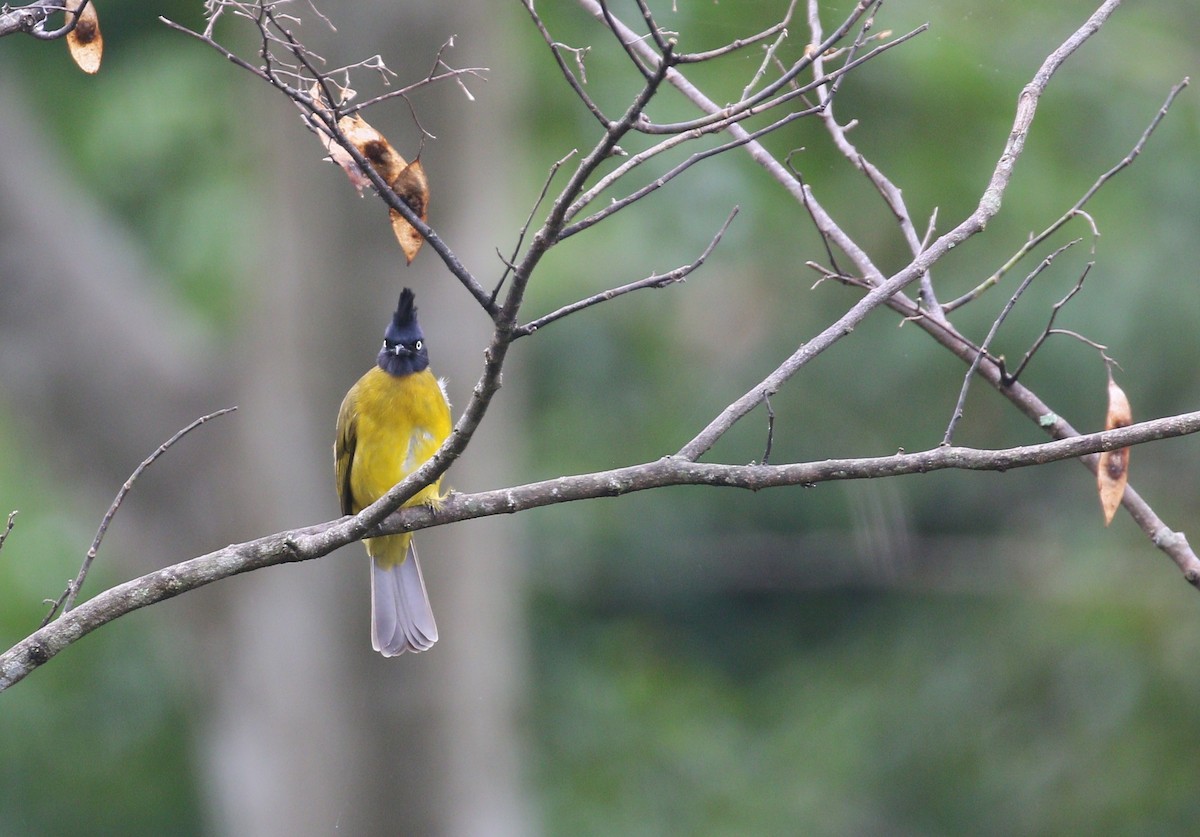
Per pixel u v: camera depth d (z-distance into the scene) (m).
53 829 14.83
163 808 15.16
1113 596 14.81
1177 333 14.23
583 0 5.92
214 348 12.09
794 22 9.84
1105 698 14.41
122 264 12.98
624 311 15.98
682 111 13.95
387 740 11.70
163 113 13.84
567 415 16.23
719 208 14.59
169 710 14.89
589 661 17.25
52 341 11.92
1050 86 14.66
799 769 16.75
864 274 6.55
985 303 14.38
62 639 5.04
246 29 11.26
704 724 17.28
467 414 4.90
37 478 13.70
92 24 5.79
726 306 17.81
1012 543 17.16
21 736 14.33
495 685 11.96
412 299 7.83
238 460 11.73
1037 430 15.38
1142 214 14.62
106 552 13.45
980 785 15.45
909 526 17.47
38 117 13.90
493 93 11.13
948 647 16.84
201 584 5.21
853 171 14.52
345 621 11.63
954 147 14.62
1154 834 13.92
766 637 18.84
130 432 11.91
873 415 16.38
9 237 12.11
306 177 10.91
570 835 15.73
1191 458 15.03
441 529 11.52
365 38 10.38
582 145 14.33
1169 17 15.59
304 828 11.72
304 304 11.16
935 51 14.04
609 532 17.02
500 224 12.41
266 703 11.77
